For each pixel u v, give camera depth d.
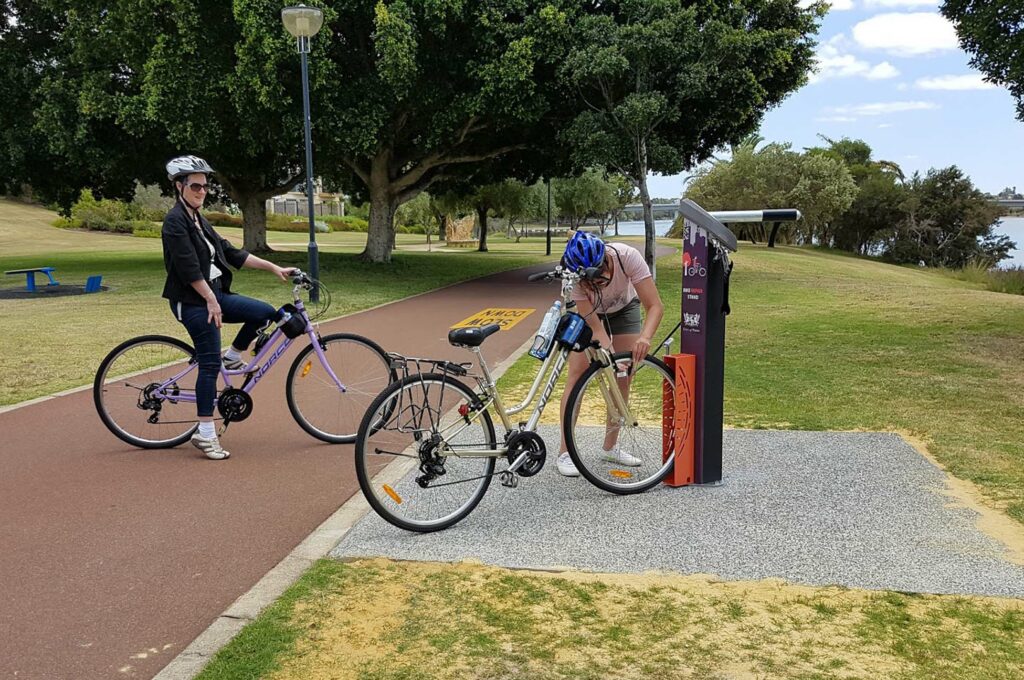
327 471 4.95
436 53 18.50
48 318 12.66
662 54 17.56
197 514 4.21
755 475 4.66
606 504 4.25
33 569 3.53
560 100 20.20
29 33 23.91
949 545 3.62
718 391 4.51
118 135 22.73
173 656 2.81
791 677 2.59
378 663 2.69
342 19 18.30
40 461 5.14
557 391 6.87
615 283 4.51
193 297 5.08
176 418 5.50
